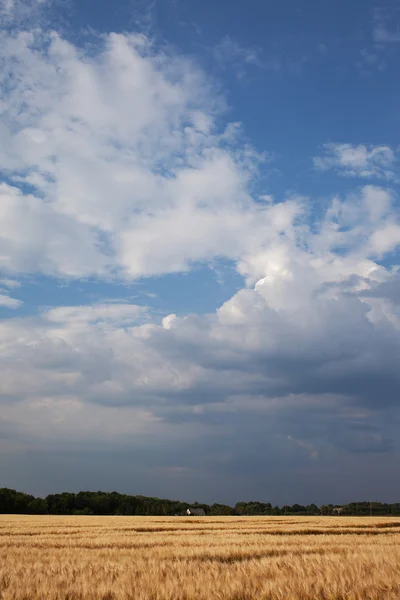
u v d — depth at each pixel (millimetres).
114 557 20781
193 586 11953
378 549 22125
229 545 27688
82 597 11672
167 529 48125
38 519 74938
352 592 10961
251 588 12078
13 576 14258
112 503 129375
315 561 16484
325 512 149750
